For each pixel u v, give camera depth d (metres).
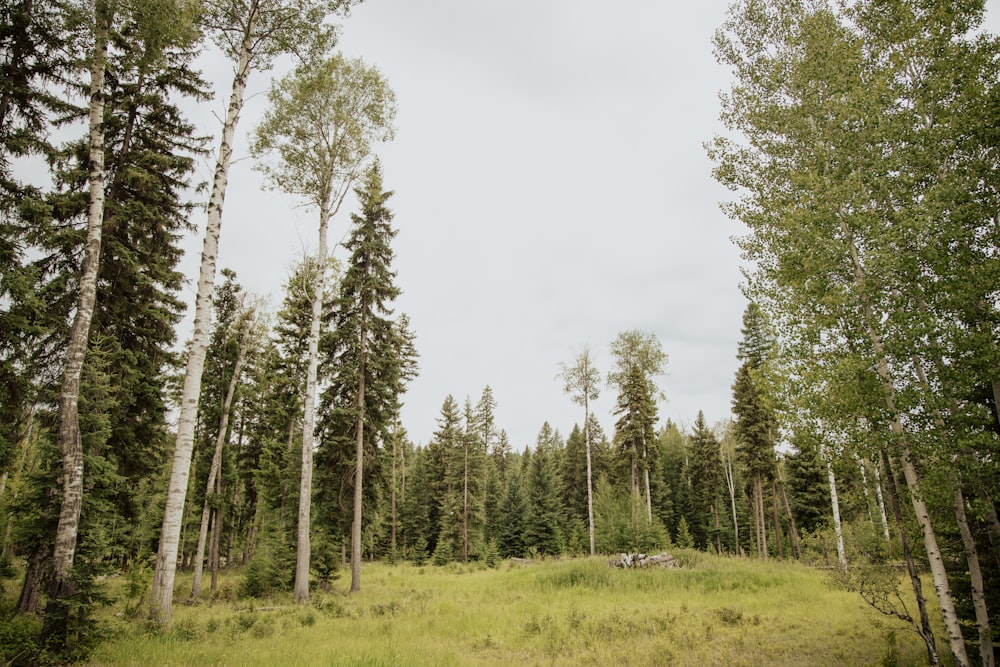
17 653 7.93
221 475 21.95
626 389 40.41
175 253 18.06
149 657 8.44
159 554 10.82
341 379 23.36
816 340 10.21
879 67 11.34
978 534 10.21
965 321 9.68
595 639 12.27
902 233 9.42
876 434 9.45
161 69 14.98
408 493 54.22
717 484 49.19
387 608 16.42
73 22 10.69
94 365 12.78
